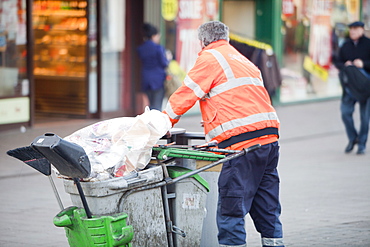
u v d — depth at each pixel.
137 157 8.62
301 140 22.55
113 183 8.30
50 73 25.94
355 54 19.30
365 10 36.31
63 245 11.16
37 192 14.97
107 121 8.86
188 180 9.27
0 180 16.16
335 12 34.41
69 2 25.36
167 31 26.53
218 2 28.56
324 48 33.97
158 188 8.88
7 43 22.61
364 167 17.97
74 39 25.39
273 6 30.41
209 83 9.13
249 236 11.66
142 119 8.68
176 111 9.12
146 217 8.78
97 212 8.35
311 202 13.98
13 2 22.70
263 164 9.29
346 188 15.35
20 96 22.86
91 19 25.19
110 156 8.48
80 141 8.61
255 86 9.34
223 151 8.89
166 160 9.29
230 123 9.14
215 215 9.91
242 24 30.75
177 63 26.95
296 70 32.34
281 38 31.12
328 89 34.44
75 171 7.92
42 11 25.80
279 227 9.63
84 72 25.34
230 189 9.16
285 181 16.11
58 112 25.91
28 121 23.19
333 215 12.91
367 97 19.33
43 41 25.92
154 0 26.22
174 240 9.27
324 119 27.64
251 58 25.80
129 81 26.56
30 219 12.75
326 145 21.59
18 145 19.91
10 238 11.52
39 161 8.59
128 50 26.38
